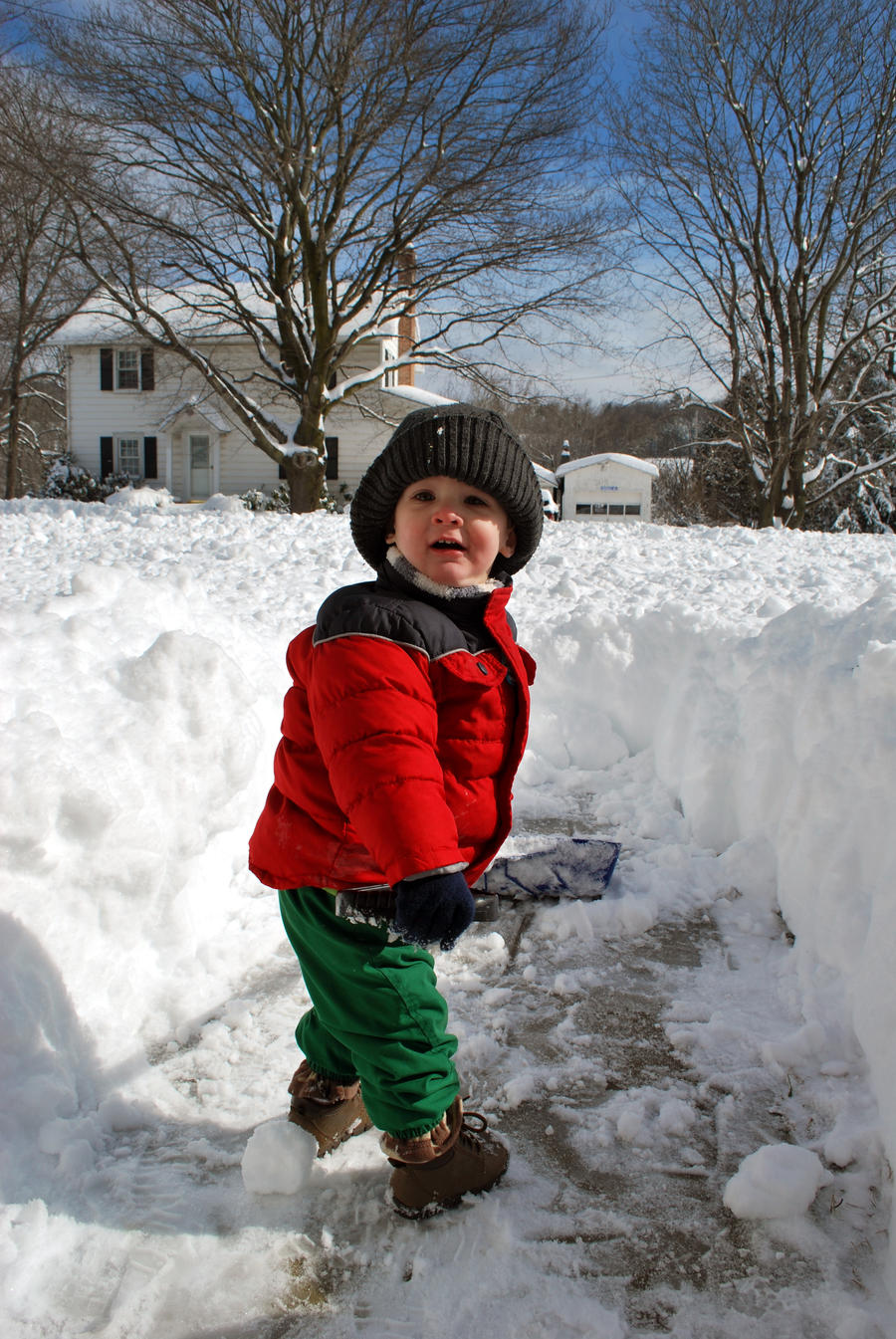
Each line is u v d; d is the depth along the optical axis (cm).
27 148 1786
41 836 229
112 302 2197
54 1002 221
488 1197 191
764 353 2477
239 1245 178
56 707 268
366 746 154
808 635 357
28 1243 174
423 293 2105
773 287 2344
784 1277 171
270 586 636
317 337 2117
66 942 232
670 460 3562
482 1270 173
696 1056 235
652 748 440
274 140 1848
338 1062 197
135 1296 167
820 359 2438
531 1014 255
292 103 1891
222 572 693
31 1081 203
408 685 160
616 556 802
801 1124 209
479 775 177
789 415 2394
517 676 183
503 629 185
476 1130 200
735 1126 210
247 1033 243
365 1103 184
